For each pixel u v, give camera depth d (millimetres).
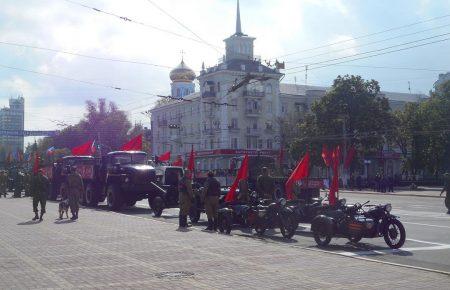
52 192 32781
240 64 76750
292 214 14734
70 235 13977
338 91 61656
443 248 12688
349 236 12906
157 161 27984
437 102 67000
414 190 54094
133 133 83188
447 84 67250
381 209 12906
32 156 57281
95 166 27828
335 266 9602
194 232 14789
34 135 62219
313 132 62312
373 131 61688
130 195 25250
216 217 16250
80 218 19188
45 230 15164
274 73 77250
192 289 7715
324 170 65375
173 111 90312
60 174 32406
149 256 10586
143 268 9305
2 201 30766
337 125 61344
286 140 70375
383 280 8406
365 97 61500
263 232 15500
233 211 17188
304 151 61688
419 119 66875
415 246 13023
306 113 73250
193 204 19547
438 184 67438
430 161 66438
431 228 16750
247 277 8578
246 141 77750
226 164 28547
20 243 12430
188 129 85625
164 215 23156
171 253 10977
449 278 8586
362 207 13891
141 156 26859
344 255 10930
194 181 22266
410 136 67812
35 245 12102
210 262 9930
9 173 46781
